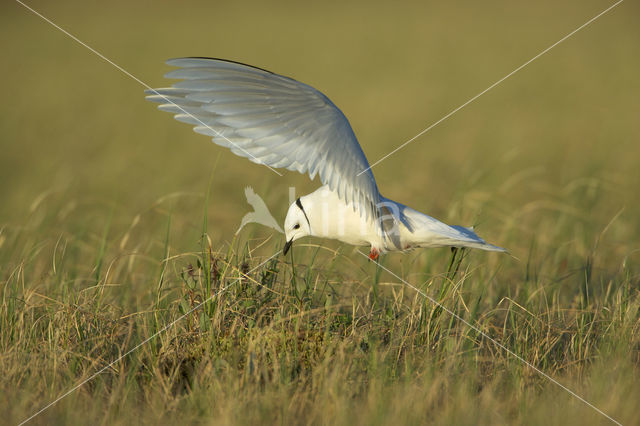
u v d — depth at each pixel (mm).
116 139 27875
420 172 21469
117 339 8750
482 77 39656
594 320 9273
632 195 18141
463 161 23234
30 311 9070
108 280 10719
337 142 7242
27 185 20062
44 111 32781
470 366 8070
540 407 7262
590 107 32000
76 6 70688
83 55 46469
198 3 75188
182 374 8062
